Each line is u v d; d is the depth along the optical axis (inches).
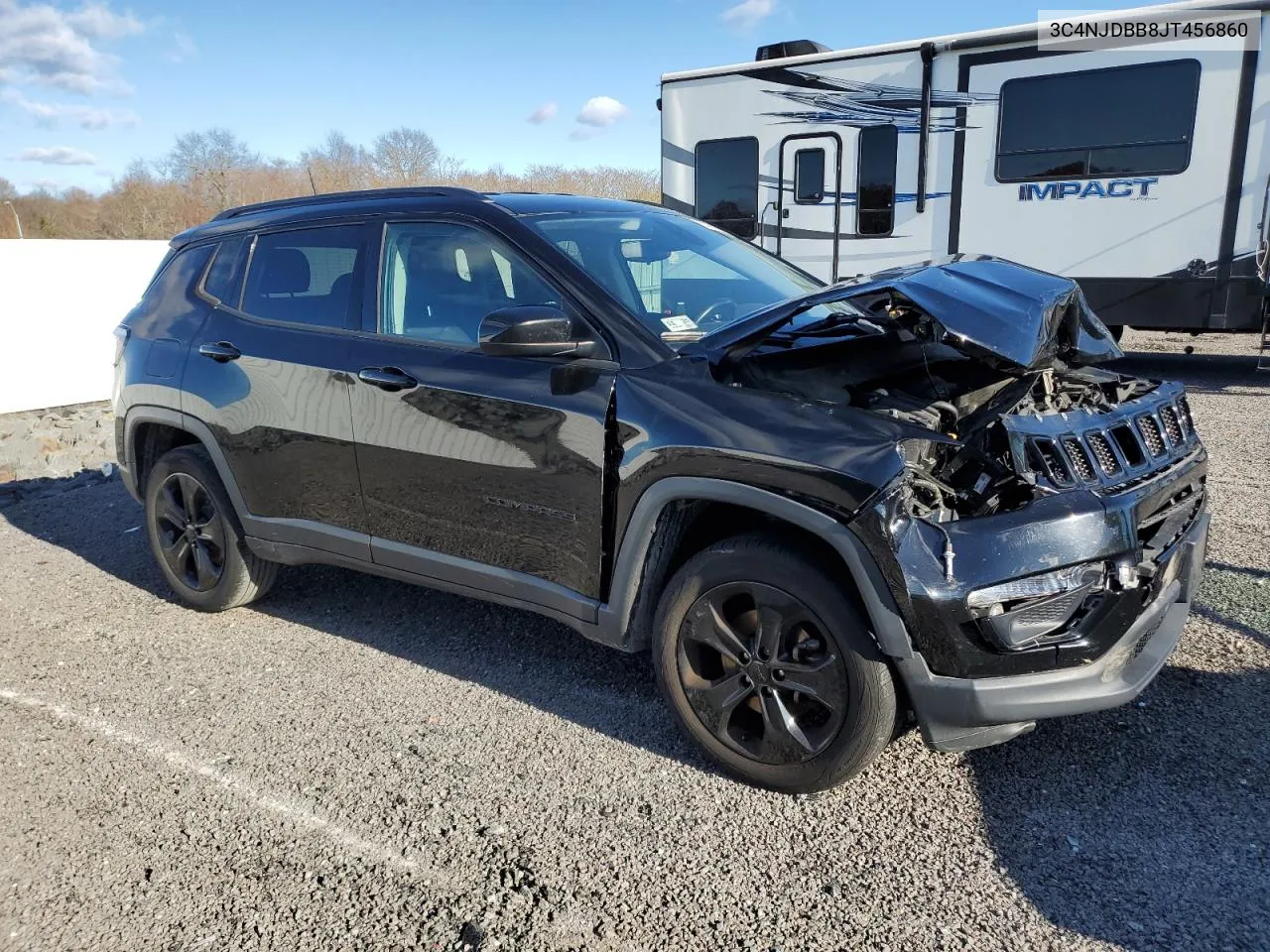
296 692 151.1
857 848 107.9
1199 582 129.3
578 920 98.7
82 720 144.5
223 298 175.6
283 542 166.4
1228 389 354.0
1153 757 121.2
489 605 184.1
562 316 125.9
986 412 117.0
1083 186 361.7
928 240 398.3
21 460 313.1
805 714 116.6
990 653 102.8
